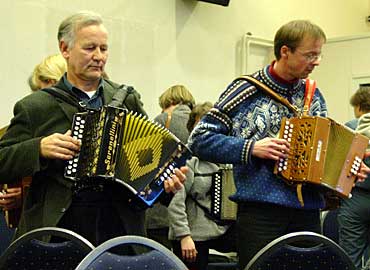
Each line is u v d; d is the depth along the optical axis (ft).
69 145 6.96
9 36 15.60
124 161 7.17
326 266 6.85
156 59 19.08
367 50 21.16
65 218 7.34
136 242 6.03
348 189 8.18
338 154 8.10
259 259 6.68
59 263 6.56
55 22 16.48
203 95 20.52
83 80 7.53
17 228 7.80
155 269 6.03
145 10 18.76
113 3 17.89
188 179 11.41
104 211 7.41
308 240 6.82
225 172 11.41
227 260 14.40
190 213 11.56
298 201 7.89
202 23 20.48
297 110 8.20
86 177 6.99
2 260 6.45
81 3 17.08
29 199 7.48
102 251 5.87
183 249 11.26
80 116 7.13
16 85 15.70
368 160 12.78
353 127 14.57
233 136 8.11
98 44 7.45
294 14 23.56
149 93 18.86
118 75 18.06
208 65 20.66
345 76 21.53
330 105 21.81
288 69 8.05
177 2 19.71
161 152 7.34
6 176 7.21
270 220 7.93
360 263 13.97
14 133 7.40
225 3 20.52
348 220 13.89
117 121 7.12
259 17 22.35
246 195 7.98
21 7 15.81
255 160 7.94
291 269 6.78
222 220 11.41
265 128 8.09
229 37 21.36
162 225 12.05
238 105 8.09
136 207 7.42
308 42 7.89
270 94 8.13
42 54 16.21
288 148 7.86
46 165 7.14
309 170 7.75
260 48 22.35
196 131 8.21
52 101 7.46
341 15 25.32
